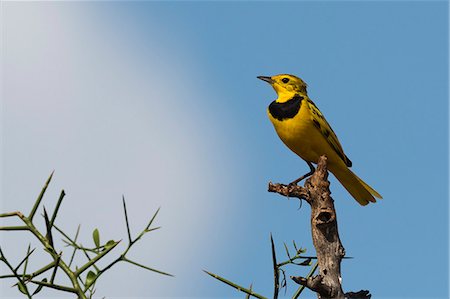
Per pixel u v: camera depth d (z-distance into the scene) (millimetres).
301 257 8164
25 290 6461
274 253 7543
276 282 7555
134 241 6527
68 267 6613
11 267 6461
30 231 6758
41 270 6680
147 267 6492
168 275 6523
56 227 6797
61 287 6496
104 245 6758
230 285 7281
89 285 6547
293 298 8445
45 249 6691
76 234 6801
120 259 6562
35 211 6812
